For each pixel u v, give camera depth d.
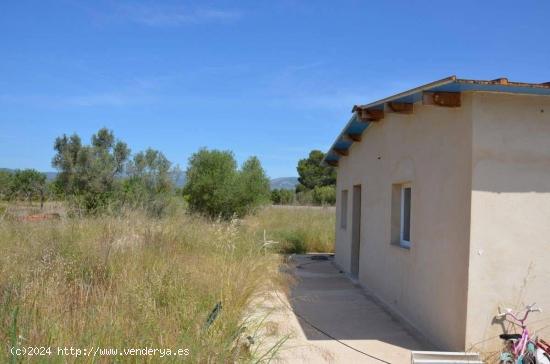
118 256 8.31
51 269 7.00
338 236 14.67
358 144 11.98
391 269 8.80
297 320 7.78
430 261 6.97
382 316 8.24
